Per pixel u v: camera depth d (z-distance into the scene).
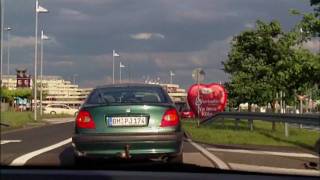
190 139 18.64
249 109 34.06
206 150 14.50
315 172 10.34
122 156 9.02
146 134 9.01
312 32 20.56
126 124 9.10
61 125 32.62
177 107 9.92
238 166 11.09
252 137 19.83
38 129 27.03
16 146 15.90
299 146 16.50
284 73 22.80
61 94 110.12
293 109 31.94
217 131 23.03
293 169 10.85
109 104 9.26
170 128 9.16
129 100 9.69
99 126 9.11
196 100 30.56
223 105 30.48
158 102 9.55
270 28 29.66
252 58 30.81
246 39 30.84
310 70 21.30
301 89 24.30
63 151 14.02
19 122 32.81
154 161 9.63
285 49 27.56
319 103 29.53
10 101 60.94
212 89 30.48
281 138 19.64
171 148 9.12
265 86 29.67
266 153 13.98
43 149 14.70
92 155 9.09
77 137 9.16
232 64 32.34
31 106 64.56
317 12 20.50
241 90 31.08
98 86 10.47
